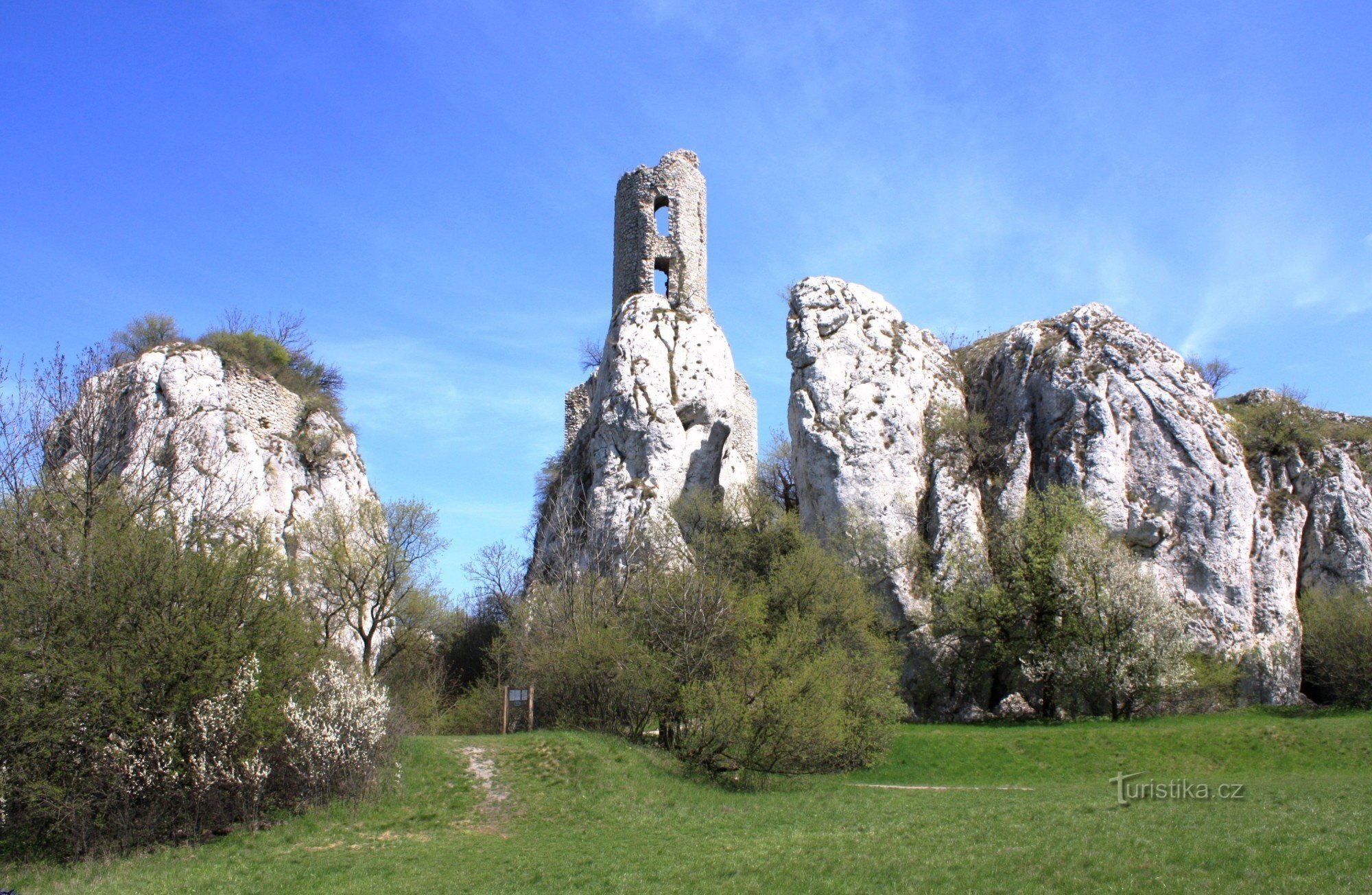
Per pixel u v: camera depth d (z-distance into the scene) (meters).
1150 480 41.75
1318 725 29.06
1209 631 39.31
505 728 28.44
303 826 19.78
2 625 19.44
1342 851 14.09
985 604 37.62
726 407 50.94
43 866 17.84
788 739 24.27
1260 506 42.31
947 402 46.31
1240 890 13.00
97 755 18.78
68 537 21.45
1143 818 17.58
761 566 40.12
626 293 54.00
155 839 19.06
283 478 38.66
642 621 28.61
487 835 19.75
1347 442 44.72
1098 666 35.16
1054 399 43.94
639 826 20.20
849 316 45.84
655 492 46.69
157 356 35.97
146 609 20.11
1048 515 39.22
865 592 37.38
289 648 21.66
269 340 42.44
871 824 19.31
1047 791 23.52
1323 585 41.62
